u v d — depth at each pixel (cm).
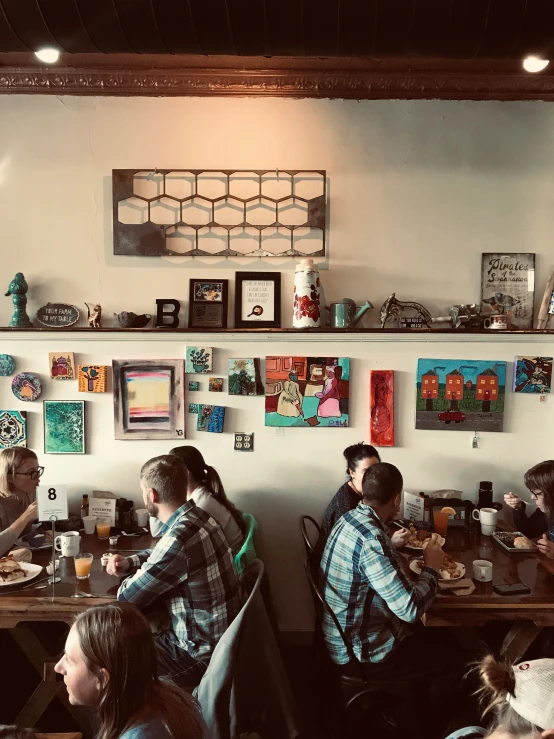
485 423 302
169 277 308
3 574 211
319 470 304
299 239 308
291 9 189
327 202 308
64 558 236
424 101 306
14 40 203
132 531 271
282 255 307
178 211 307
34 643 201
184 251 308
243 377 300
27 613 193
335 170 307
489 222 309
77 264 307
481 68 293
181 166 306
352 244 309
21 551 231
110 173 306
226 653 171
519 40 198
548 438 304
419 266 309
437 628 237
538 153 307
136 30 196
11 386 301
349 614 201
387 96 304
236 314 303
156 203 307
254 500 305
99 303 308
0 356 299
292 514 304
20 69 294
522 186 308
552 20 189
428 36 197
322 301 310
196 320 304
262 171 304
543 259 310
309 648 302
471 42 200
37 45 205
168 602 195
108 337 300
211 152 306
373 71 296
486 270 309
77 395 302
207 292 305
